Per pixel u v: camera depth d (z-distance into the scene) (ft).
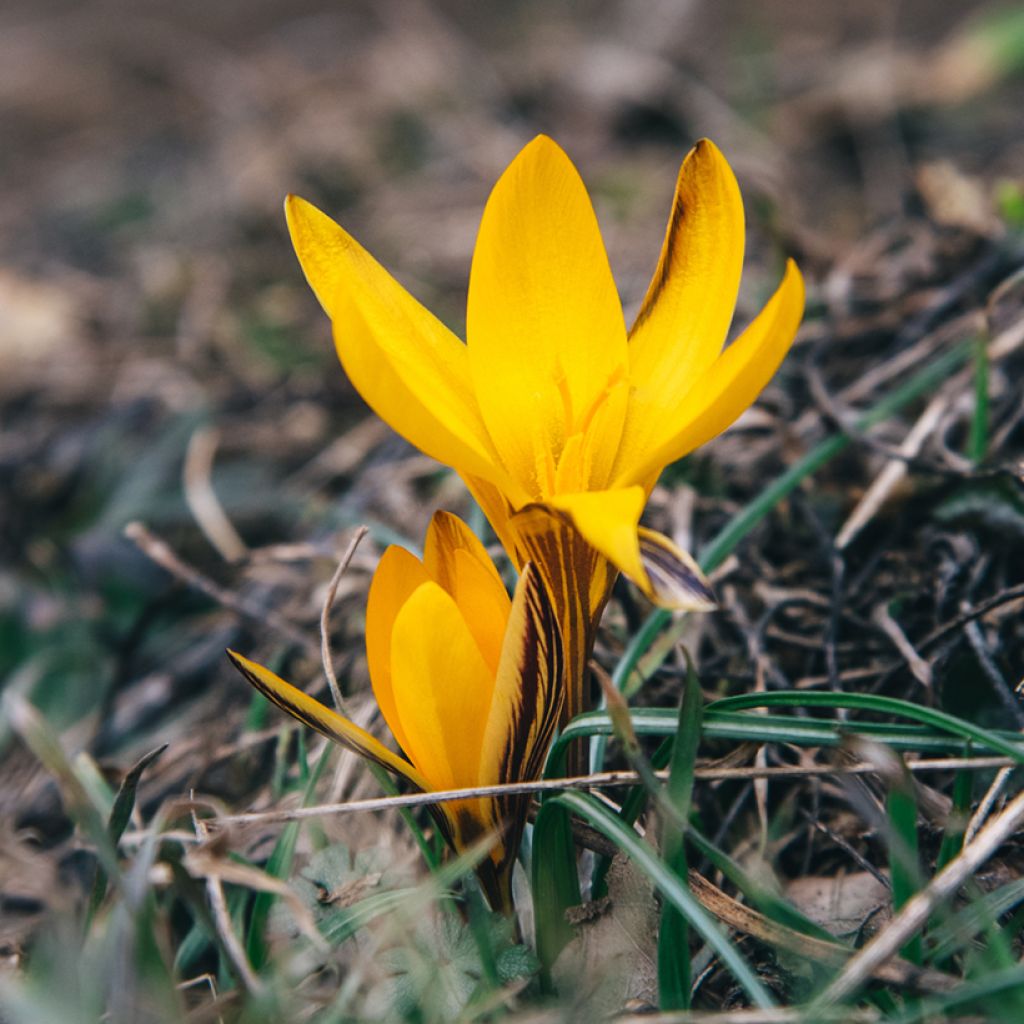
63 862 0.69
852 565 0.71
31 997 0.49
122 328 1.31
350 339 0.44
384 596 0.52
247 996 0.50
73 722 0.87
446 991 0.53
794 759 0.64
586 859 0.59
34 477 1.07
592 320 0.51
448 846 0.54
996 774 0.61
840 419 0.70
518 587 0.49
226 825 0.55
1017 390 0.75
